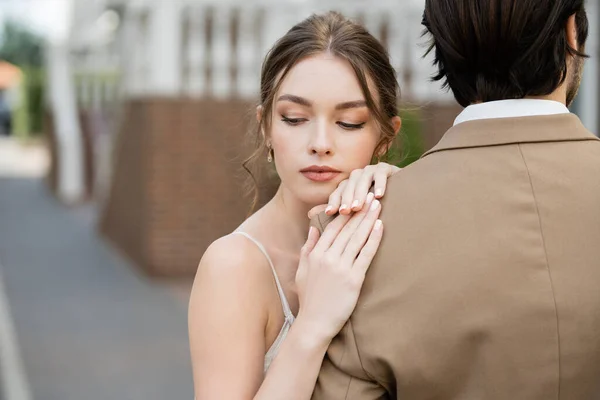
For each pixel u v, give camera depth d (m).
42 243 13.91
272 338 2.06
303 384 1.76
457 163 1.76
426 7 1.83
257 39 10.18
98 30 15.35
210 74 10.26
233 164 9.92
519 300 1.65
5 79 59.97
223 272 2.01
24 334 7.83
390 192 1.80
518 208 1.69
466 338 1.65
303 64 1.96
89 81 18.95
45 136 25.52
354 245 1.76
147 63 10.67
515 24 1.70
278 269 2.08
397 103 2.10
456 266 1.67
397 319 1.68
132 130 11.24
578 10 1.75
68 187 20.53
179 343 7.41
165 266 10.06
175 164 9.97
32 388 6.16
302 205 2.12
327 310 1.75
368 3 9.45
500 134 1.75
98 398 5.92
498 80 1.76
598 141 1.78
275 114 2.01
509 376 1.65
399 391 1.68
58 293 9.72
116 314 8.55
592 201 1.70
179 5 10.05
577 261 1.67
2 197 21.73
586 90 8.86
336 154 1.96
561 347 1.64
